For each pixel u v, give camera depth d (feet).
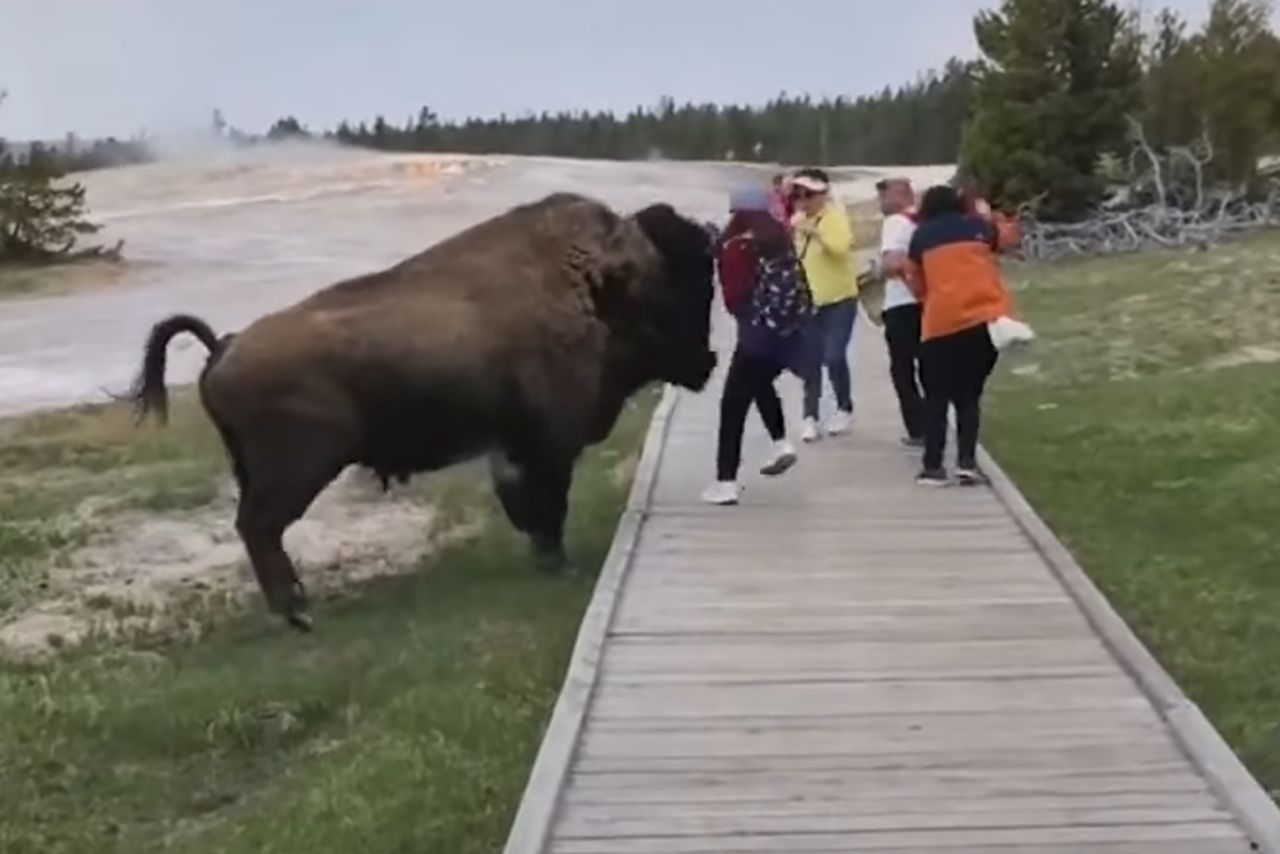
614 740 21.58
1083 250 104.94
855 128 333.83
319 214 167.43
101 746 24.27
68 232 132.16
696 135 352.90
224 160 248.52
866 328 72.74
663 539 32.42
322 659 28.60
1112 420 47.01
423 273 32.01
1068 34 109.29
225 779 23.12
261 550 30.42
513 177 204.13
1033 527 32.32
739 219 34.73
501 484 33.04
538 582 32.40
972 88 114.93
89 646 30.40
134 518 41.75
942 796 19.52
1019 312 76.13
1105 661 24.44
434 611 30.89
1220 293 76.59
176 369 76.48
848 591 28.50
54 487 46.34
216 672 27.81
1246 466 39.27
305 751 23.88
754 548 31.60
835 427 44.09
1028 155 108.68
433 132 357.20
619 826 18.90
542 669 25.93
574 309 32.48
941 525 33.30
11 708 25.57
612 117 363.76
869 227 139.44
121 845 20.80
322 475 30.48
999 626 26.27
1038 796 19.45
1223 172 117.70
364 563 36.60
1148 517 35.06
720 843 18.40
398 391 30.66
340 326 30.60
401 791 20.98
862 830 18.63
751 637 25.93
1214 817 18.76
